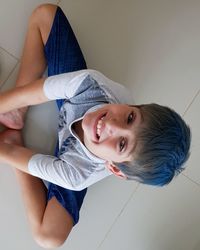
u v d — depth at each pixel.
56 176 1.00
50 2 1.21
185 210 1.31
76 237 1.23
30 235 1.19
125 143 0.80
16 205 1.18
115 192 1.27
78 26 1.23
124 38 1.27
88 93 0.96
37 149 1.19
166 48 1.30
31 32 1.11
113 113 0.83
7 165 1.17
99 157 0.92
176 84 1.30
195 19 1.32
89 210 1.25
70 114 0.99
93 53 1.25
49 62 1.11
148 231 1.29
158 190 1.30
